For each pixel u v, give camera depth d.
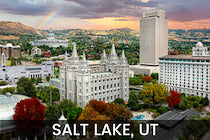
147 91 170.25
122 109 118.31
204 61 187.75
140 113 157.75
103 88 176.00
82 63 158.25
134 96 173.25
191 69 199.00
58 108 128.75
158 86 176.12
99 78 170.62
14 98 127.25
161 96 168.50
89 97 161.75
